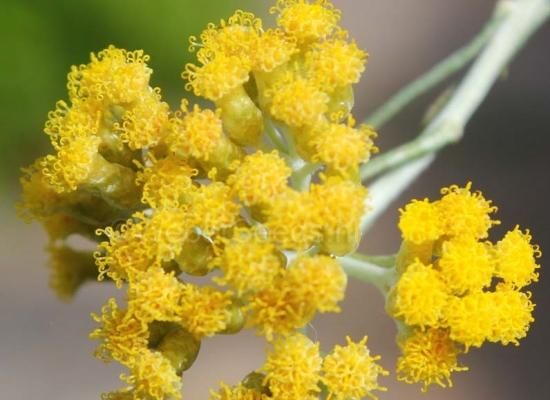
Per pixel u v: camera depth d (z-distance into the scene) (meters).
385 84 0.31
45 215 0.14
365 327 0.25
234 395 0.13
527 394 0.26
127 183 0.14
